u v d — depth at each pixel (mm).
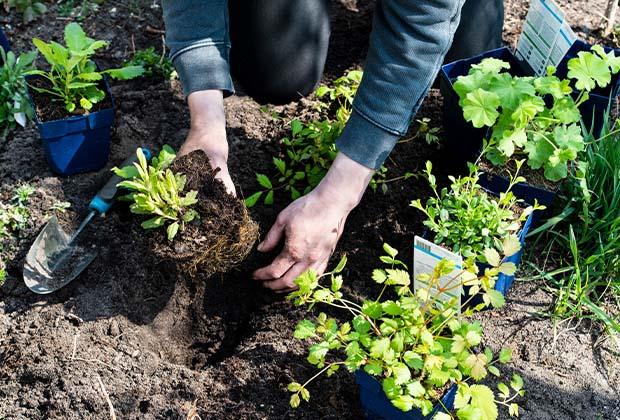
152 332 1166
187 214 1059
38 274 1177
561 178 1175
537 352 1125
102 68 1473
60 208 1251
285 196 1281
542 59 1271
